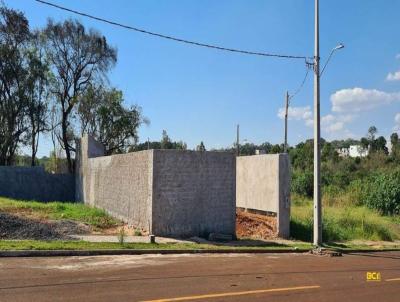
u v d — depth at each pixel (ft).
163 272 36.81
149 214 59.88
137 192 64.95
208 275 36.09
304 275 38.09
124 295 28.25
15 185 118.21
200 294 29.14
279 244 59.41
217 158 63.10
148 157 60.90
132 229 63.67
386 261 50.57
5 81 143.84
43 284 30.78
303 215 79.25
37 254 43.34
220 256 48.60
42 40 150.61
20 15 146.20
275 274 37.96
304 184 137.69
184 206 60.70
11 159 148.87
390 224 83.10
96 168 91.86
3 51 142.10
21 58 146.41
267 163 72.28
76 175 116.67
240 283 33.35
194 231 61.11
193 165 61.46
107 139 153.99
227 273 37.42
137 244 50.70
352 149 372.79
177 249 49.37
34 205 83.66
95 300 26.78
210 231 62.08
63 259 42.11
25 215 70.33
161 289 30.30
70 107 153.07
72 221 66.64
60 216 71.72
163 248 49.34
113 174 77.77
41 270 36.06
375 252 60.13
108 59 158.10
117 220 71.87
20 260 40.73
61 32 152.25
